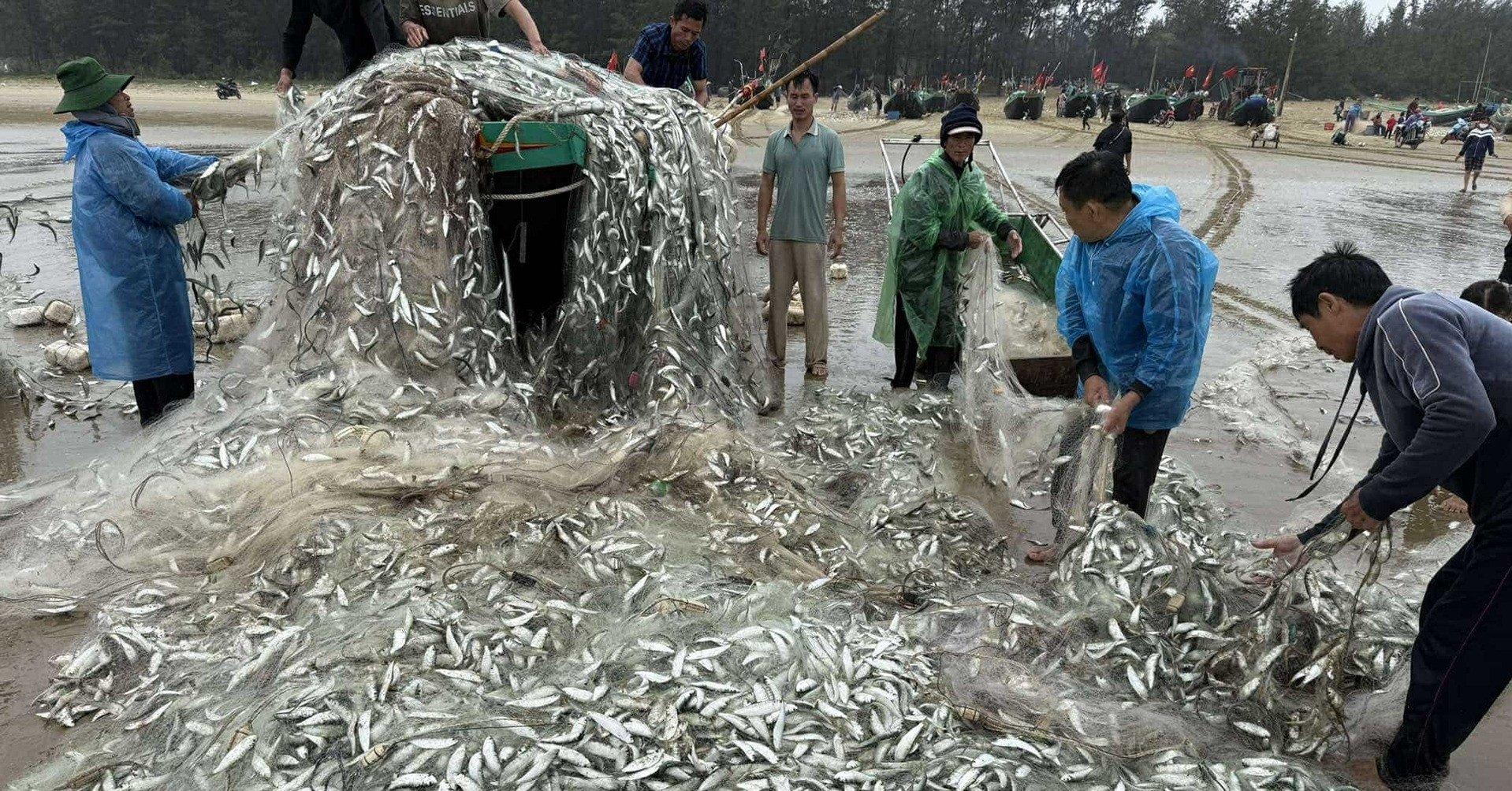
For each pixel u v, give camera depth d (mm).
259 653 3225
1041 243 7145
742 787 2541
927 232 6488
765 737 2746
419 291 5035
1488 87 94500
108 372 5480
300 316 5156
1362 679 3500
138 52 72625
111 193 5227
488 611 3355
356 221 5078
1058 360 6488
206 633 3557
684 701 2842
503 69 5812
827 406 6410
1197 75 89500
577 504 4234
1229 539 4539
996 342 5898
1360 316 3004
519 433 4785
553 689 2883
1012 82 78312
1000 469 5449
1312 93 86625
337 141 5234
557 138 5398
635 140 5699
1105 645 3424
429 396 4871
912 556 4324
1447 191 22750
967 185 6582
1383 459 3318
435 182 5129
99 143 5211
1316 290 3049
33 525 4297
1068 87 60625
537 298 5996
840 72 79000
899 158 26906
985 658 3260
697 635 3160
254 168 5754
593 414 5609
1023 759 2787
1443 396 2664
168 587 3844
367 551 3809
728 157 6508
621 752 2625
